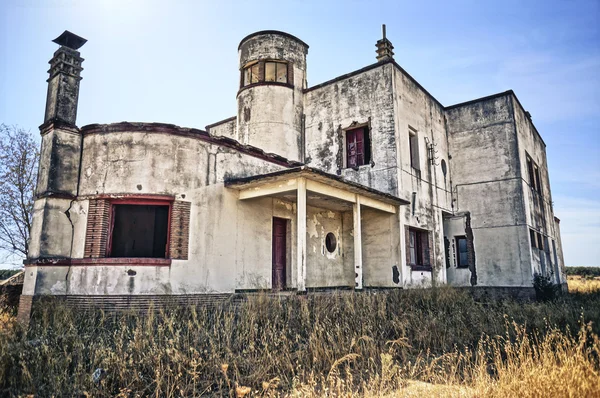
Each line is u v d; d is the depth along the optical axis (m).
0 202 14.80
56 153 9.48
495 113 18.08
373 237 14.69
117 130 9.80
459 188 18.50
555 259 22.78
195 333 6.72
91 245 9.27
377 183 14.66
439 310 9.23
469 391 4.84
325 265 14.14
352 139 16.11
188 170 10.11
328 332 7.16
